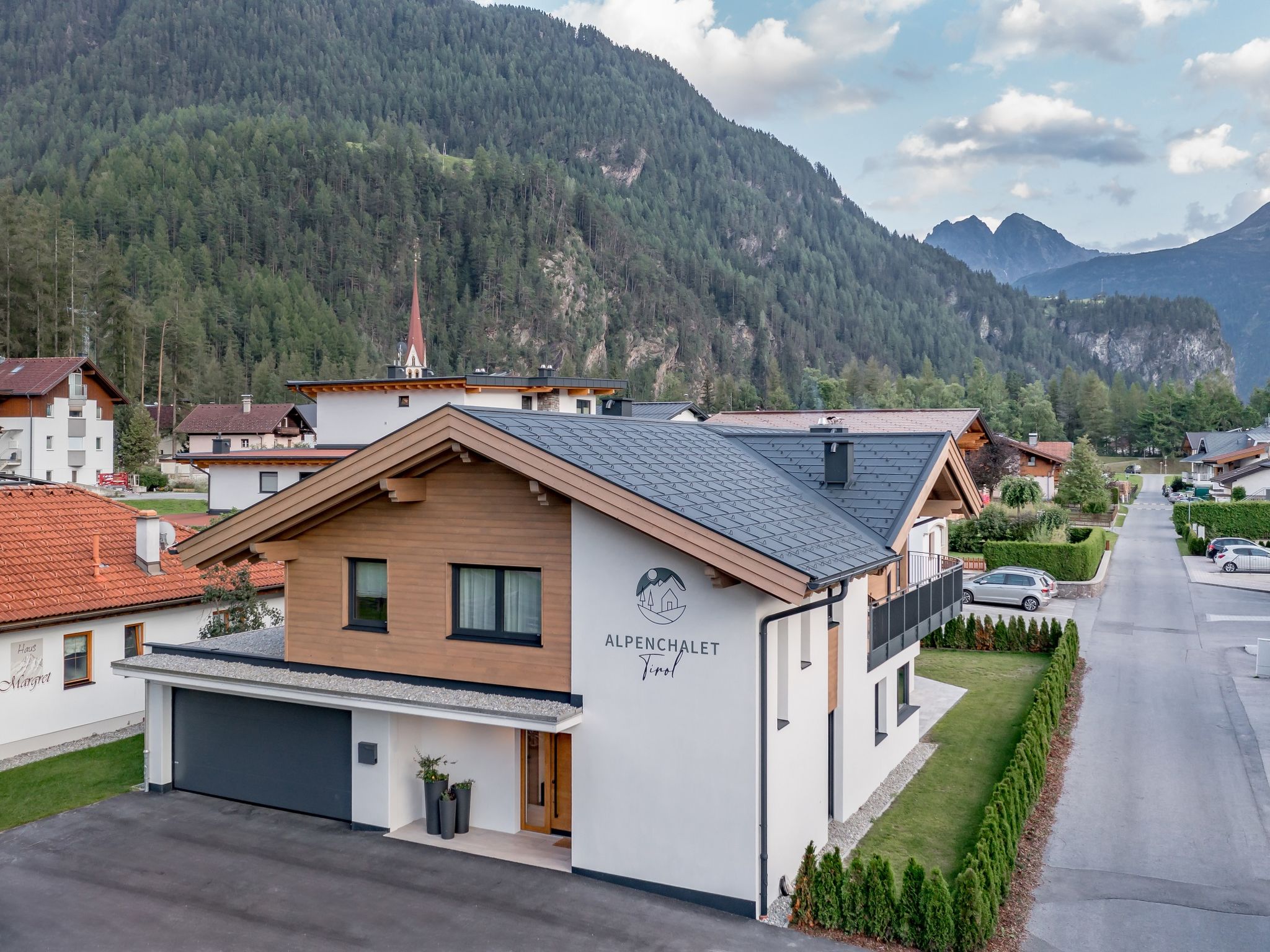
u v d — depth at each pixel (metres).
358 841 15.48
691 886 13.52
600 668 14.10
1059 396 196.62
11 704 19.89
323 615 16.50
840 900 12.91
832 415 46.56
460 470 15.23
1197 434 143.62
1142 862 15.71
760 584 12.43
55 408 76.06
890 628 19.02
